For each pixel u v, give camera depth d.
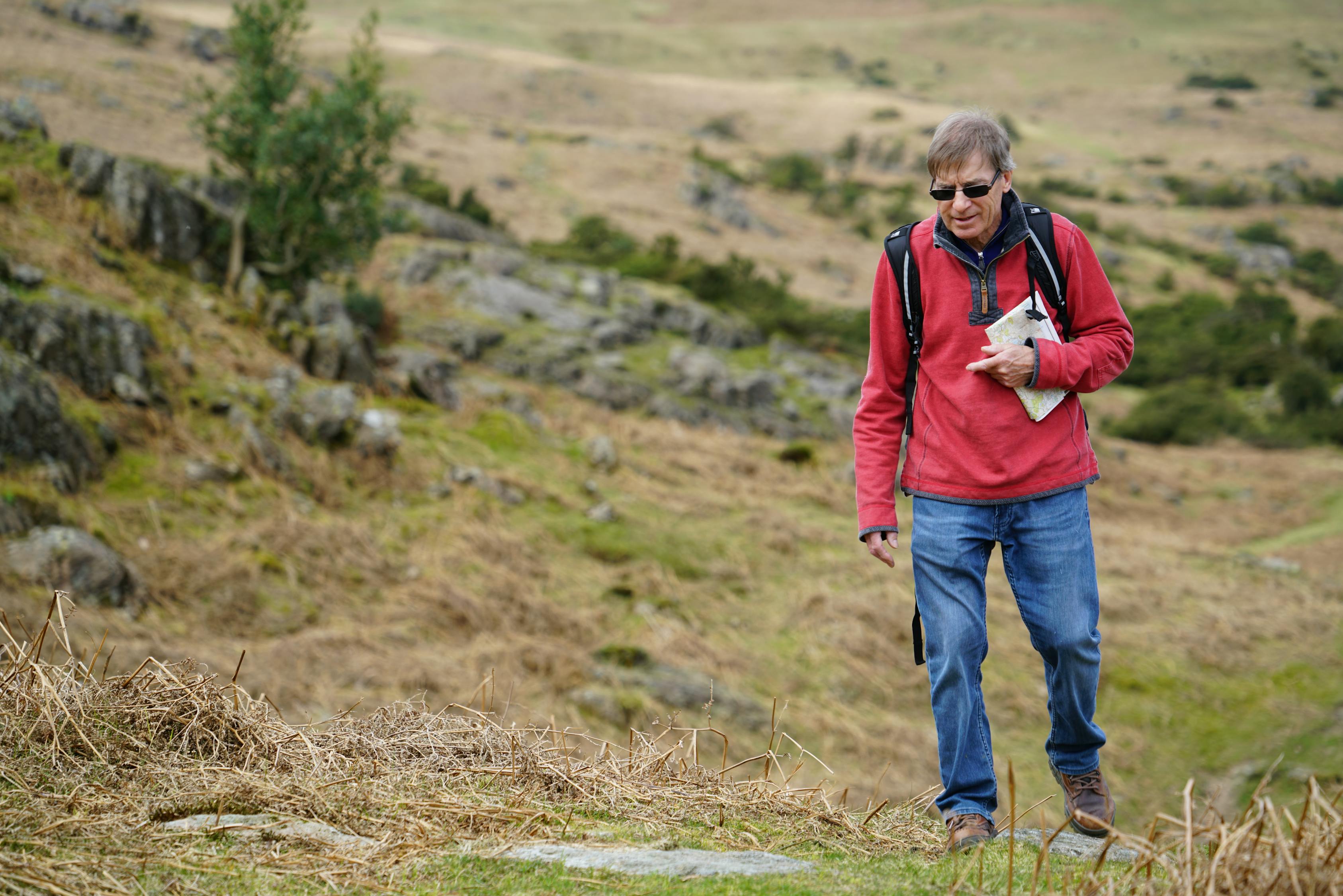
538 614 9.10
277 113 14.10
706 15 183.62
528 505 11.82
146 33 50.38
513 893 1.51
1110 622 11.45
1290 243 69.69
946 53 160.75
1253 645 11.25
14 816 1.63
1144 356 35.75
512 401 15.01
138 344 10.38
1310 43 158.88
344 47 90.38
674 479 14.14
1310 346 36.22
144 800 1.80
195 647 7.03
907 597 11.07
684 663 8.87
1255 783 8.16
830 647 9.70
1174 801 7.93
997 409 2.08
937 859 1.92
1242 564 14.59
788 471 15.55
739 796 2.28
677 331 21.84
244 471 9.88
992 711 8.91
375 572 9.24
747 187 63.06
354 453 11.25
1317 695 10.08
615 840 1.88
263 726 2.23
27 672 2.11
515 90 87.94
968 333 2.09
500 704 7.15
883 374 2.23
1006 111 122.88
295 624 8.02
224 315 12.55
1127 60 152.50
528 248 30.08
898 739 8.18
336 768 2.14
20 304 9.42
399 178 39.91
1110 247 63.22
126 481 8.90
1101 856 1.50
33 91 30.89
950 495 2.12
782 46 155.38
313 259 14.69
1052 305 2.10
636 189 53.59
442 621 8.62
